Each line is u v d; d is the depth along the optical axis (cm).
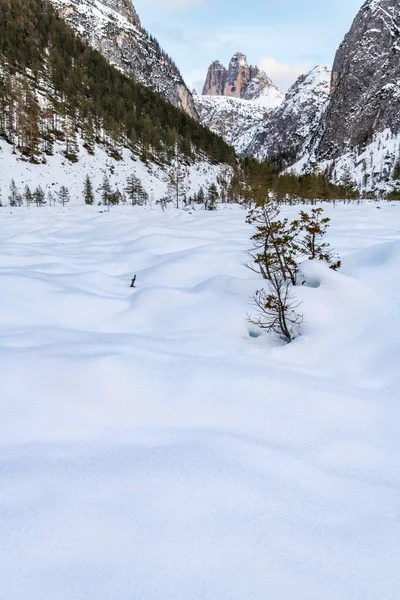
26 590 261
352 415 536
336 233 2398
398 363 644
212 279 1138
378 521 349
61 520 322
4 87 8706
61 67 10806
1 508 333
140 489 367
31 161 7456
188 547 303
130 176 8350
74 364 580
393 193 8494
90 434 464
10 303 889
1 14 12331
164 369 630
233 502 358
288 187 7044
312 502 369
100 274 1304
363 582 285
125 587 266
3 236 2458
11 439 439
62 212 4791
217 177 9675
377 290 938
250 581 277
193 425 500
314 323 789
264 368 651
